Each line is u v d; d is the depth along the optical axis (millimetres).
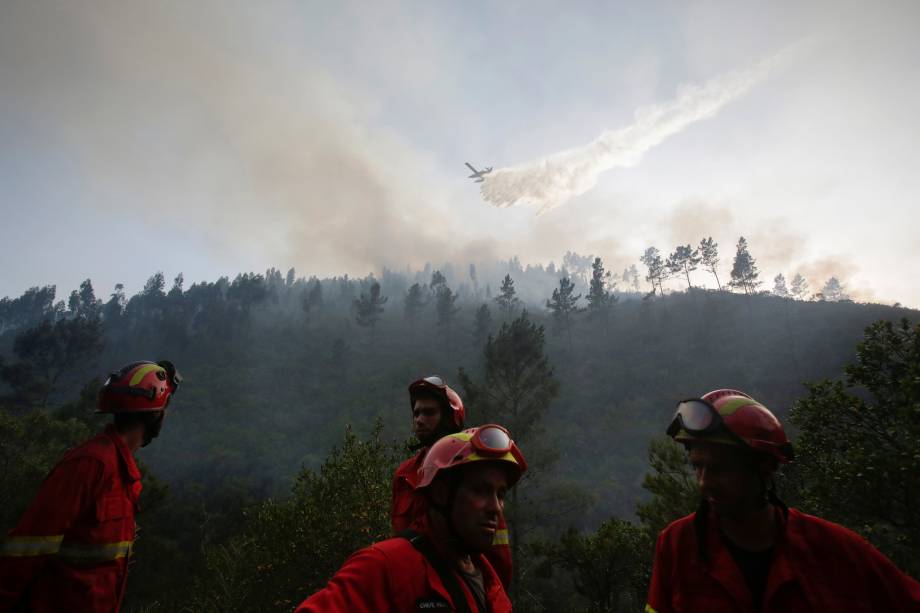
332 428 72750
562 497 20781
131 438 2500
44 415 17766
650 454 13289
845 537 1706
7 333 140250
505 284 129625
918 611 1596
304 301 138750
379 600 1373
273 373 102188
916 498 6367
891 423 7293
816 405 7965
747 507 1745
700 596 1783
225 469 57781
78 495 2186
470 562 1651
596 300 109000
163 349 113062
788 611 1606
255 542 10906
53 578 2148
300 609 1329
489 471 1538
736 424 1722
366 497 10102
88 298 163125
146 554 20359
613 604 14938
